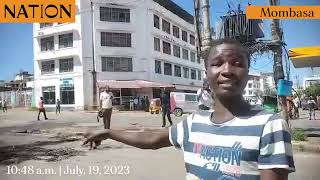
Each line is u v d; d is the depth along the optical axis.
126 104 43.12
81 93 43.16
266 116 1.75
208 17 13.60
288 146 1.69
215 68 1.89
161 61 49.91
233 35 13.33
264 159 1.69
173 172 7.73
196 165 1.86
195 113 2.03
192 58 60.50
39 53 45.97
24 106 48.59
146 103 41.00
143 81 44.91
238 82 1.85
